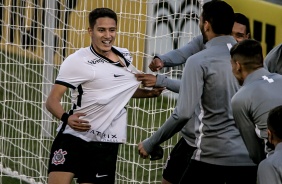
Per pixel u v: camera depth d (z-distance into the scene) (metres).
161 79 17.25
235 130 16.33
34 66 27.11
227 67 16.02
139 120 26.45
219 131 16.28
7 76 27.42
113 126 17.00
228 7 16.27
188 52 18.61
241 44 14.91
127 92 17.05
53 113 16.53
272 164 12.89
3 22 27.16
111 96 16.78
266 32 28.55
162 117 26.64
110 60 16.81
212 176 16.55
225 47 16.19
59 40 24.45
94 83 16.70
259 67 14.86
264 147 14.88
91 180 17.03
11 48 27.05
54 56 24.48
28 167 23.12
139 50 25.47
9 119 24.23
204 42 16.62
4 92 24.69
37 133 24.16
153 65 18.34
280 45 17.64
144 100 27.00
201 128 16.44
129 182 22.36
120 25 23.25
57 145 16.97
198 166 16.58
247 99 14.54
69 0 24.39
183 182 16.84
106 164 17.05
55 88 16.62
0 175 23.00
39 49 25.97
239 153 16.27
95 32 16.59
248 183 16.47
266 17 28.48
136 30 25.52
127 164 22.59
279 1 28.33
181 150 18.14
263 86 14.56
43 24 25.59
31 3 25.08
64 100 24.91
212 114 16.25
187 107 15.84
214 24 16.20
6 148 24.33
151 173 23.33
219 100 16.17
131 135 24.59
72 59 16.67
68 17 24.48
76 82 16.56
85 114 16.52
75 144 16.84
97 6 25.86
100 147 16.97
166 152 24.33
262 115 14.40
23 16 25.14
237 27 18.44
